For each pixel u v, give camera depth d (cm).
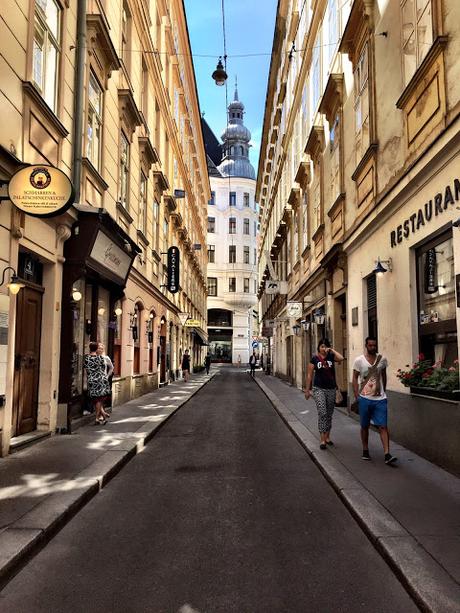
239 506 554
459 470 608
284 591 361
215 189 6719
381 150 937
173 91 2584
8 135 702
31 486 580
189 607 339
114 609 337
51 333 901
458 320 618
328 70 1495
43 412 892
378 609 336
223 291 6556
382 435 705
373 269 970
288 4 2442
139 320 1773
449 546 411
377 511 499
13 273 720
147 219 1811
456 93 627
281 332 3095
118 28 1380
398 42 849
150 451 854
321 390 830
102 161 1191
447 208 652
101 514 527
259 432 1066
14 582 375
